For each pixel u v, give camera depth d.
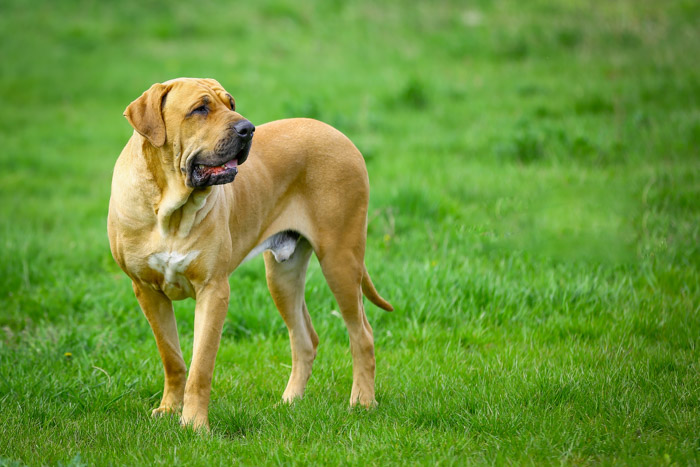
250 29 29.83
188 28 30.02
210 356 7.05
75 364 8.64
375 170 15.74
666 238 11.38
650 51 23.78
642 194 12.92
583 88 20.67
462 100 21.36
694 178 13.55
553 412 7.09
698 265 10.80
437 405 7.30
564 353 8.71
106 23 30.70
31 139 20.39
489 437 6.69
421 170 15.40
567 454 6.32
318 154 7.90
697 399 7.23
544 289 10.37
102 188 17.02
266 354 9.16
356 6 32.53
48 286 11.09
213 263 7.07
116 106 23.25
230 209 7.27
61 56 27.27
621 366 8.02
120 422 7.17
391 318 10.06
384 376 8.55
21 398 7.53
